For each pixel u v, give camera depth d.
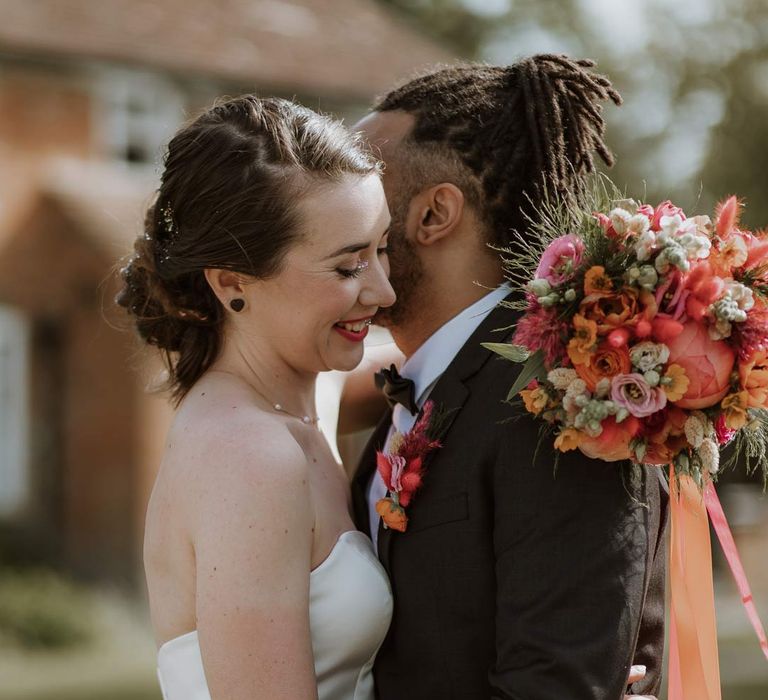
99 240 11.55
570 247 2.01
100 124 12.73
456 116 2.38
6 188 12.16
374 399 2.93
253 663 2.01
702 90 19.23
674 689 2.27
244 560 2.02
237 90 13.28
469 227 2.37
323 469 2.33
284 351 2.25
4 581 11.23
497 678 2.04
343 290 2.18
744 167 16.47
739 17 19.09
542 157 2.36
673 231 1.96
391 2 27.81
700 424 1.98
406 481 2.18
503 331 2.28
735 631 9.95
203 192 2.16
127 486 11.98
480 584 2.14
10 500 12.51
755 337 1.95
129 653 10.16
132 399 11.91
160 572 2.20
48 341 12.27
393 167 2.39
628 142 20.66
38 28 12.27
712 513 2.29
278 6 14.43
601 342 1.96
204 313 2.29
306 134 2.18
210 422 2.15
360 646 2.20
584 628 1.99
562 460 2.07
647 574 2.08
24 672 9.35
